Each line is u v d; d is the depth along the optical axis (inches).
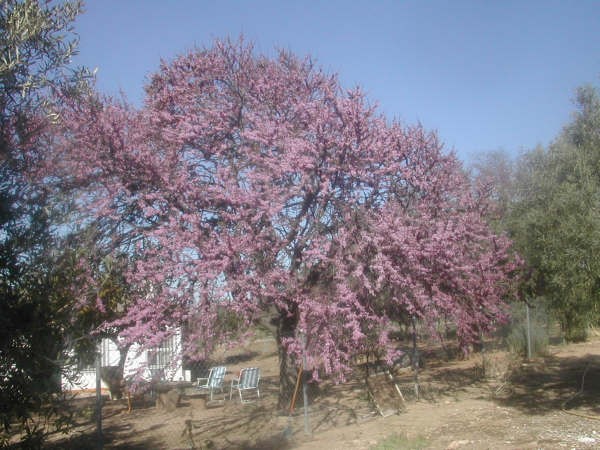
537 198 341.4
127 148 336.8
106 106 354.6
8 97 178.1
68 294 176.7
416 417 375.9
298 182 351.9
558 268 319.0
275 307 375.6
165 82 432.5
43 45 184.2
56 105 230.2
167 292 303.9
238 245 309.4
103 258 295.0
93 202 327.3
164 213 342.6
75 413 218.2
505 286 470.9
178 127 390.9
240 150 380.2
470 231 407.2
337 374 362.6
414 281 338.3
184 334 316.8
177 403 456.4
